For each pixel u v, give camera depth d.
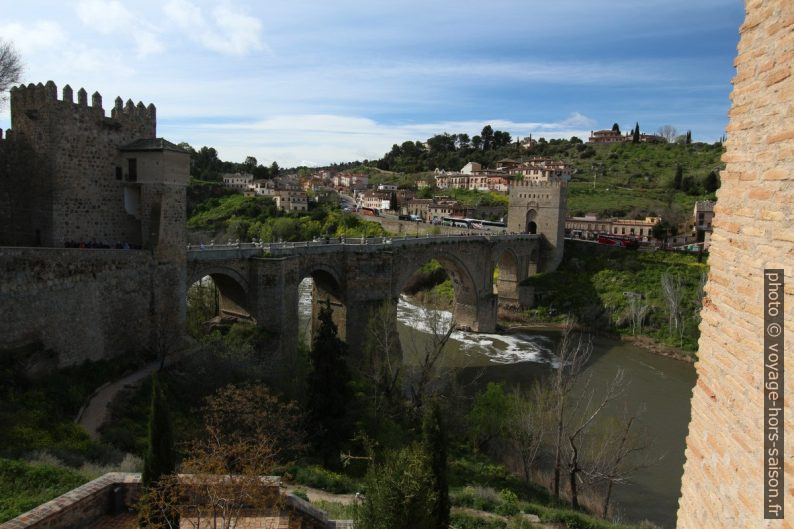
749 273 7.54
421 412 42.62
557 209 100.88
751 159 7.65
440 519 20.16
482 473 35.94
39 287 31.48
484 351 73.75
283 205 164.50
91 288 34.91
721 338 8.42
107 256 36.06
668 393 58.28
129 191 41.16
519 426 38.66
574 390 57.75
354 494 27.64
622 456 35.06
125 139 40.88
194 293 62.19
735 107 8.30
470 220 135.62
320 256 56.28
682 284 88.38
